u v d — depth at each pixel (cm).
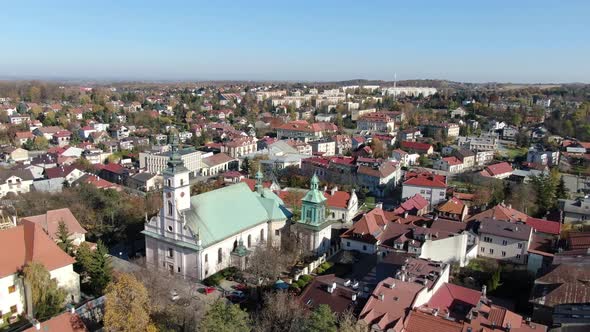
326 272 11075
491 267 11419
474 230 12638
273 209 12250
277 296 8019
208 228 10469
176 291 9181
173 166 10019
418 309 7400
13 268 8512
